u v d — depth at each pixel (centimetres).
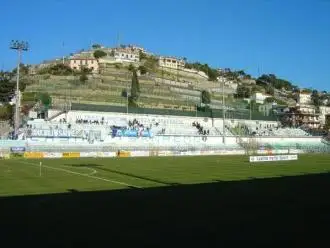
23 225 1991
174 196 3034
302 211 2373
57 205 2597
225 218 2161
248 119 13775
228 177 4606
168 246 1597
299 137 13625
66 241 1680
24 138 9062
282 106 18388
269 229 1888
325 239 1694
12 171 4991
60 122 10069
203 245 1606
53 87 15300
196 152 10150
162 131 11300
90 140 9831
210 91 18912
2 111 12312
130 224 2005
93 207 2523
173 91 17050
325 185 3809
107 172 5050
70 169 5397
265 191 3350
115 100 13950
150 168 5731
